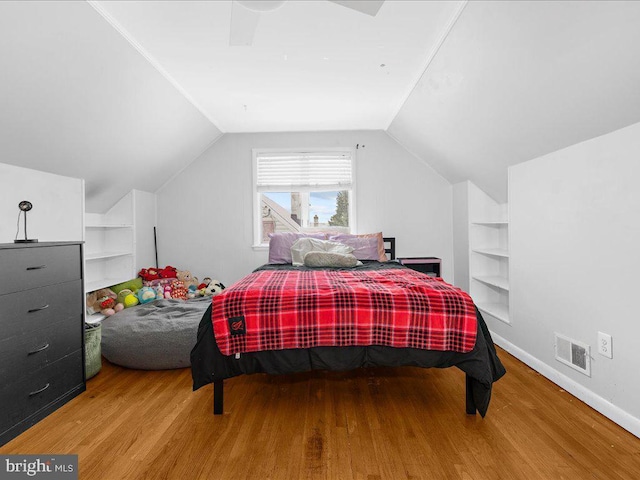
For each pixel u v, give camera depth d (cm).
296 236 379
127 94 250
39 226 252
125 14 188
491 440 159
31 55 173
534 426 170
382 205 422
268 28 209
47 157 243
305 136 421
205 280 406
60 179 270
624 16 128
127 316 273
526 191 253
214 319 178
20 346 169
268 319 176
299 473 138
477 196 368
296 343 175
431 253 423
